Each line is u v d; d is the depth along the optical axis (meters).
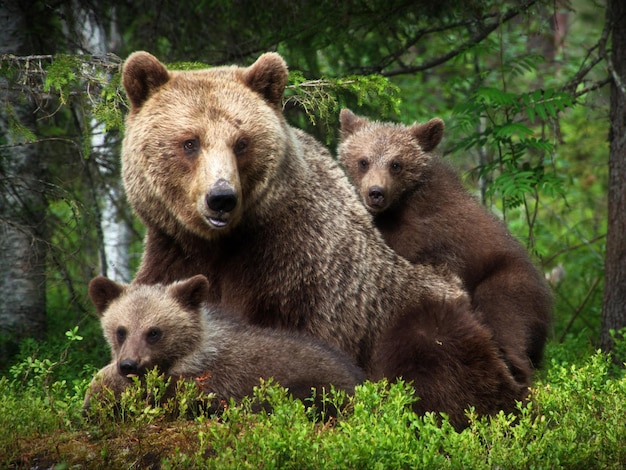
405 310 11.56
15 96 14.67
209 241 10.85
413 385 10.93
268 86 11.04
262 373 10.17
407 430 9.16
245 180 10.49
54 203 17.25
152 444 9.20
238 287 11.00
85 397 10.22
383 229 13.17
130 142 10.79
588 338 16.52
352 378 10.52
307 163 11.38
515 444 8.97
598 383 10.46
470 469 8.63
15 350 15.81
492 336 11.47
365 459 8.41
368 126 14.76
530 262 13.24
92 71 12.99
